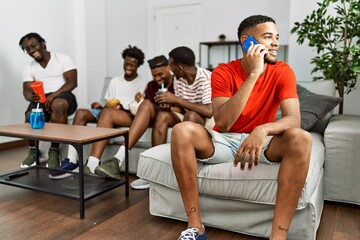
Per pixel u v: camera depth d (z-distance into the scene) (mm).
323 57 2381
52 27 4039
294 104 1358
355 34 2336
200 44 5391
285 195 1214
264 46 1301
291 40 3043
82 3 4406
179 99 2154
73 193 1741
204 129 1403
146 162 1626
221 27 5496
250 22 1366
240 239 1450
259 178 1355
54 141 1697
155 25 6074
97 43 4730
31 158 2535
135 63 2762
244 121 1506
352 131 1768
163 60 2346
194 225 1333
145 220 1648
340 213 1745
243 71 1468
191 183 1343
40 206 1832
